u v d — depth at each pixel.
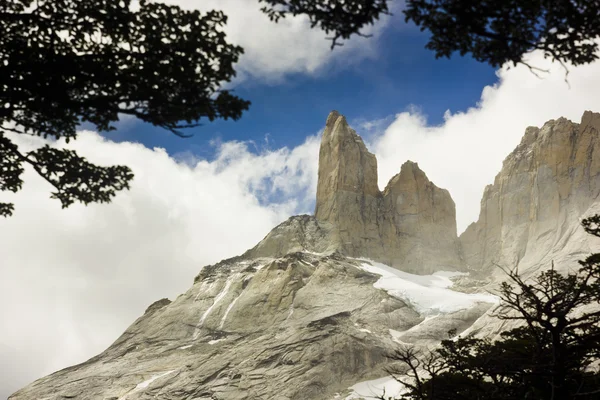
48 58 20.58
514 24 19.62
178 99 20.86
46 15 21.06
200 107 20.92
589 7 19.02
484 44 20.22
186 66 20.94
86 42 21.55
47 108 20.73
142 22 21.06
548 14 19.34
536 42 19.81
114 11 20.91
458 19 19.70
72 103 20.50
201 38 21.05
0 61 20.55
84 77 20.64
